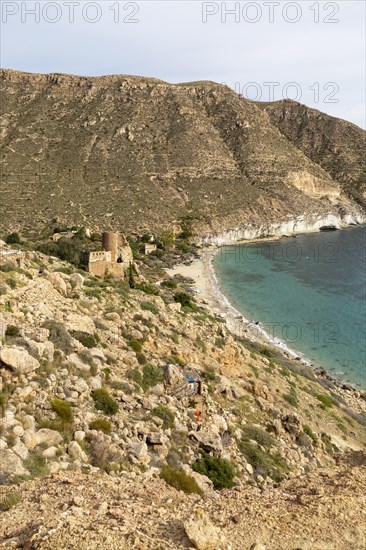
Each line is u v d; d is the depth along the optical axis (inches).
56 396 649.0
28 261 1205.7
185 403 893.8
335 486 425.4
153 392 867.4
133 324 1144.2
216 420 885.2
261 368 1464.1
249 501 397.7
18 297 892.0
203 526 331.0
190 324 1434.5
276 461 887.7
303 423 1154.0
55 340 772.6
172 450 708.0
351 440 1245.1
